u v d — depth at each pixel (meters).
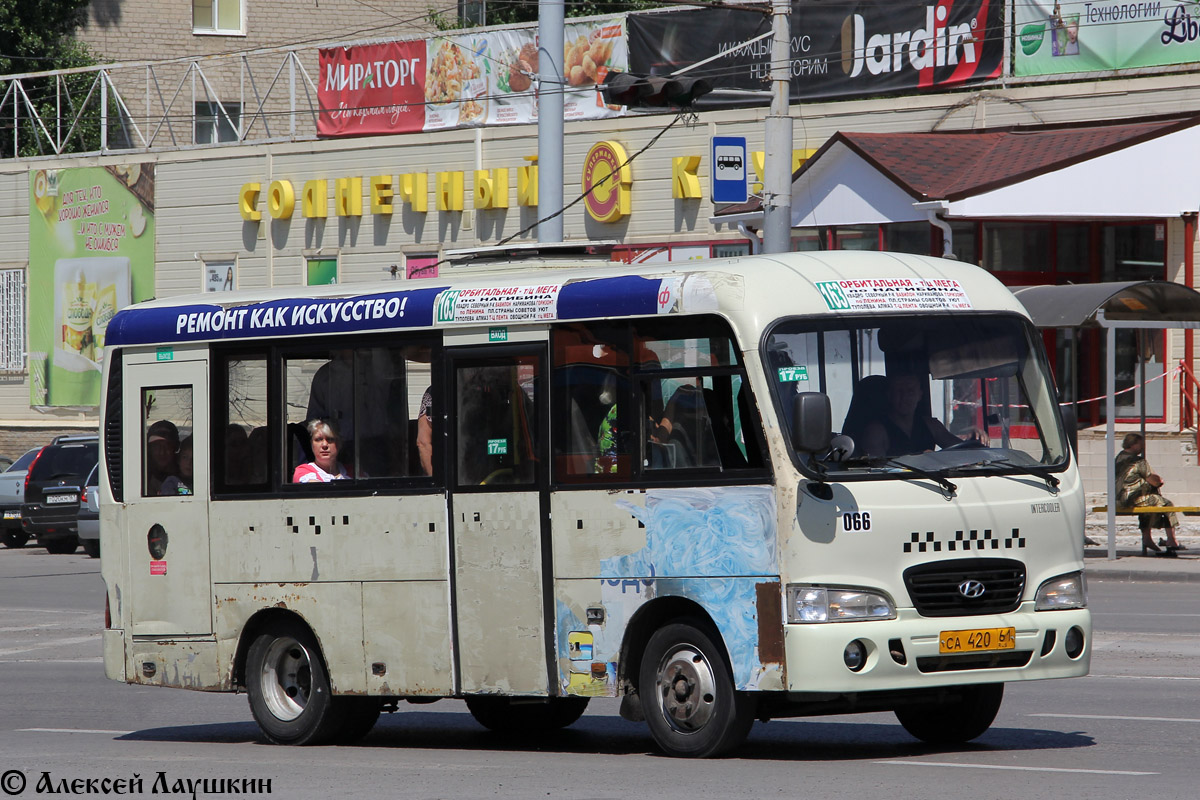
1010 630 25.23
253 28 126.06
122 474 32.22
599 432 26.72
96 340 104.69
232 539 30.69
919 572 24.84
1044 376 26.77
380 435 29.09
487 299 28.06
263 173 97.19
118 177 103.31
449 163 89.75
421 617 28.41
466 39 88.81
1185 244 68.44
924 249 68.88
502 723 31.67
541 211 57.09
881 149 68.75
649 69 81.69
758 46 78.19
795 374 25.16
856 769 24.70
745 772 24.47
